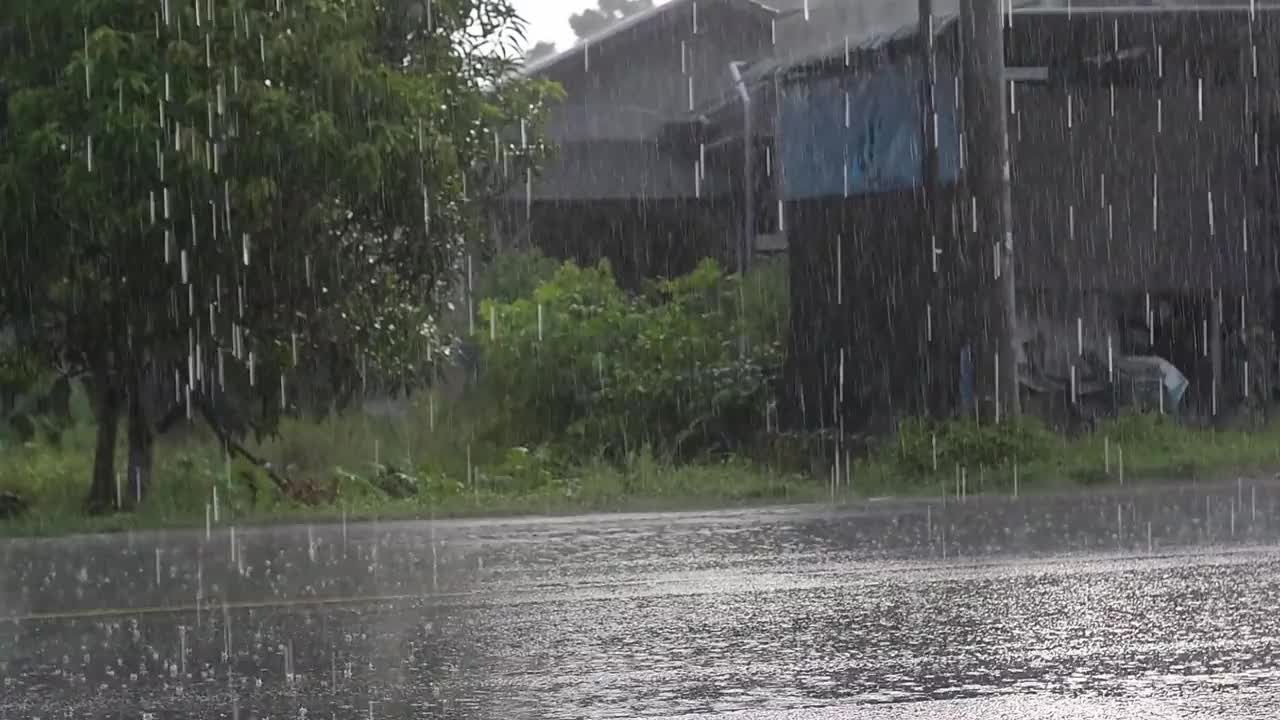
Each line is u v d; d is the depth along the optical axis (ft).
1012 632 42.11
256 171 70.79
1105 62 107.86
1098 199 104.63
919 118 102.99
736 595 48.06
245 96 69.97
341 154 71.26
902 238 105.09
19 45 72.33
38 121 70.03
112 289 73.72
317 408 83.20
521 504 77.36
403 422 113.80
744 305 120.98
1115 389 102.83
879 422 106.42
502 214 133.69
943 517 67.56
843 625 43.27
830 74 112.78
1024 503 72.49
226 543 62.69
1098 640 41.09
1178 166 105.81
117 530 68.39
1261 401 105.40
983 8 85.25
